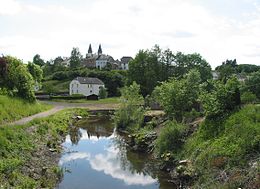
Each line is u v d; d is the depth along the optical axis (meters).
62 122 49.06
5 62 51.69
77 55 166.25
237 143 22.36
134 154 34.69
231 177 19.64
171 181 25.03
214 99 28.19
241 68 113.69
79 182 25.06
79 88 112.50
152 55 87.75
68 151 35.50
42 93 101.25
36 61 170.38
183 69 88.88
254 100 30.03
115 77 118.25
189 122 32.84
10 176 20.69
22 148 27.39
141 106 49.88
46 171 25.23
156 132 36.81
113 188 24.06
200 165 23.39
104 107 78.94
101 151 36.53
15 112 42.41
